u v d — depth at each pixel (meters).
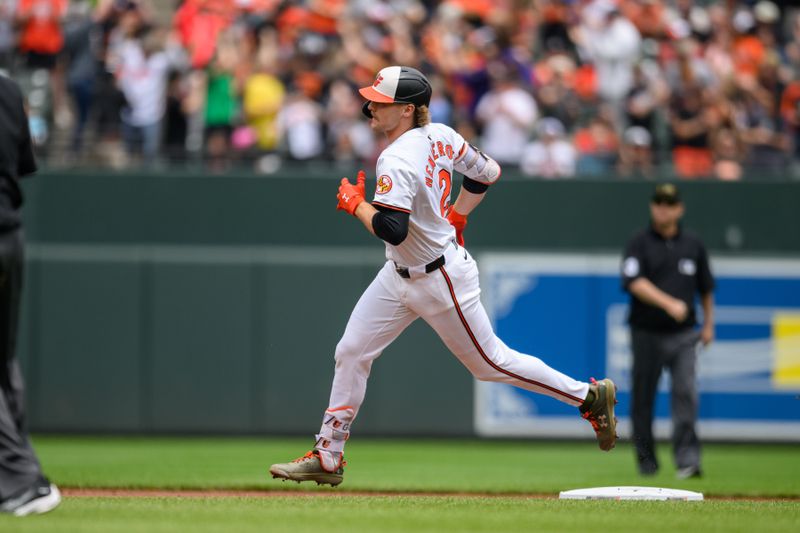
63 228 41.38
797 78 51.03
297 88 45.50
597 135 44.84
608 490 22.53
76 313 40.84
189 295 40.81
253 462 33.28
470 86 46.41
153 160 43.09
